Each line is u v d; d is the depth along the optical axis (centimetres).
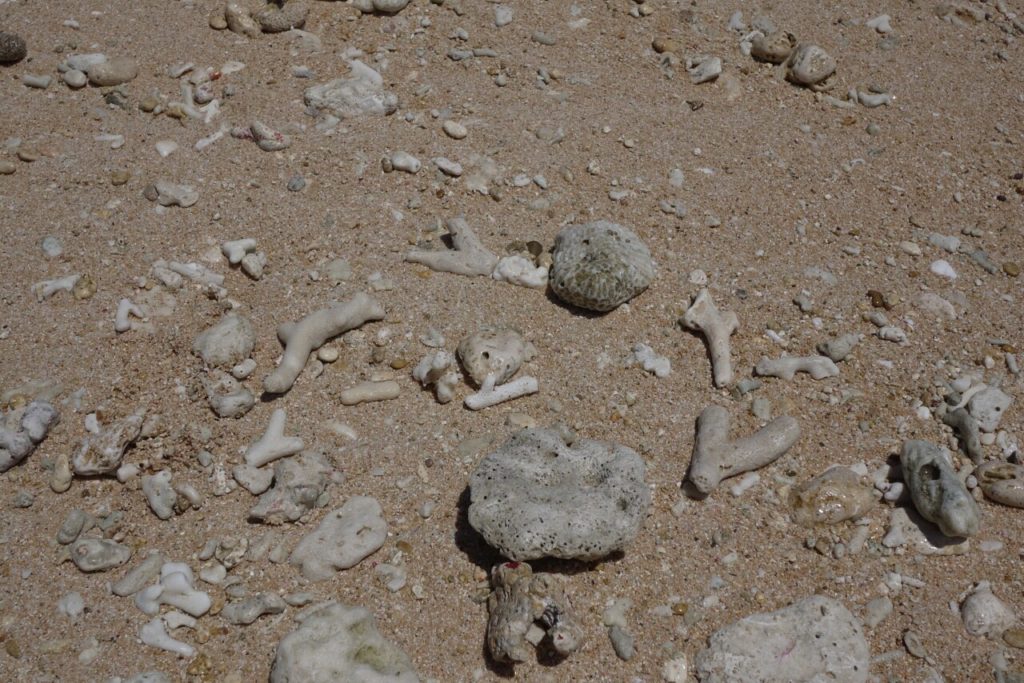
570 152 108
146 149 106
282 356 93
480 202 104
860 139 114
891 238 105
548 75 115
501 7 121
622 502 83
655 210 105
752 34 121
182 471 89
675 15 123
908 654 83
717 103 115
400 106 111
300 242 100
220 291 96
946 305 100
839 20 125
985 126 117
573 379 94
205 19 118
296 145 107
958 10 128
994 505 90
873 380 96
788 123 114
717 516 88
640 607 84
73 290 95
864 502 88
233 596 83
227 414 90
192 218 101
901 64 121
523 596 80
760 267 101
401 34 117
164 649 82
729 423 92
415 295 97
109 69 111
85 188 103
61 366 92
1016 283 103
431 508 87
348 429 91
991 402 94
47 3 119
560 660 81
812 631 82
